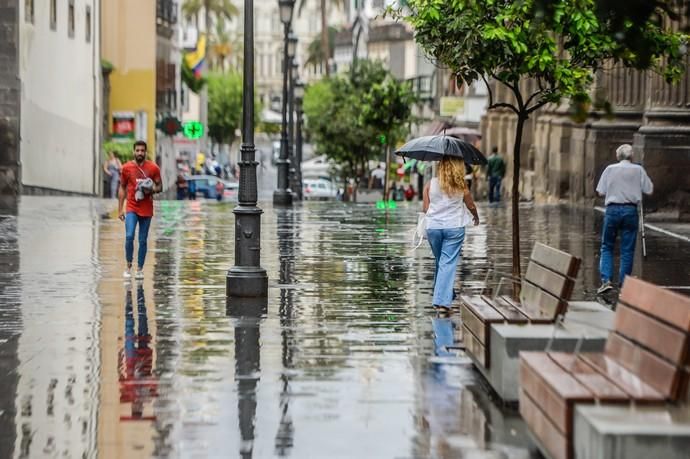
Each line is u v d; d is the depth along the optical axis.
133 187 27.05
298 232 39.91
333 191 108.44
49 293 24.78
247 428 13.98
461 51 24.53
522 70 24.36
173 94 118.00
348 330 20.42
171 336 19.81
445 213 22.30
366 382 16.36
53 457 12.81
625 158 25.58
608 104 13.01
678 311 11.02
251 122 24.05
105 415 14.56
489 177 64.06
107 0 99.94
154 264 30.02
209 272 28.38
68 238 36.69
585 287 26.27
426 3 24.73
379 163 114.06
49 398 15.45
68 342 19.27
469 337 17.22
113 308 22.78
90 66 78.62
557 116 60.41
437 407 14.96
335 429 13.95
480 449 13.12
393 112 82.12
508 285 26.36
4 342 19.27
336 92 110.94
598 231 40.81
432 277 27.62
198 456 12.87
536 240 37.25
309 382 16.36
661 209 42.75
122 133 94.06
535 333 15.01
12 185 62.53
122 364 17.55
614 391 11.27
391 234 39.22
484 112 91.06
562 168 59.00
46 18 68.12
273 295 24.56
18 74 62.47
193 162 133.25
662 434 10.25
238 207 24.14
